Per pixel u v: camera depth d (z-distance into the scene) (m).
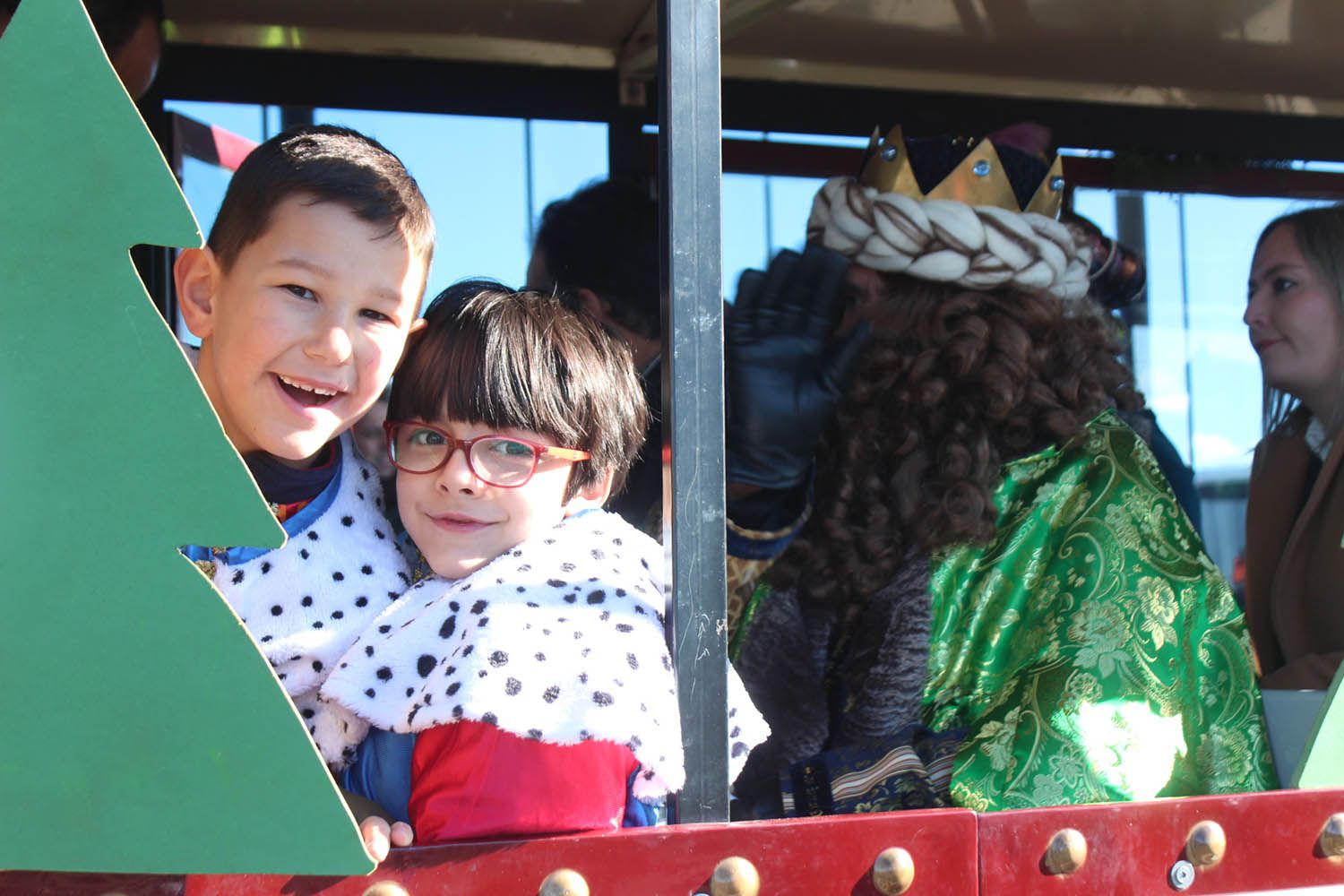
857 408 1.37
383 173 0.95
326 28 1.73
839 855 0.86
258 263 0.92
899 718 1.26
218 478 0.68
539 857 0.80
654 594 0.96
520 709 0.82
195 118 1.70
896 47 1.91
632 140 1.83
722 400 0.84
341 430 0.97
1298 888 0.99
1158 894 0.95
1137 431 1.46
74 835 0.69
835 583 1.35
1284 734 1.31
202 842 0.70
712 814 0.85
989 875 0.90
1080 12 1.78
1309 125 2.17
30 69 0.67
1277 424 1.92
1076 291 1.47
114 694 0.69
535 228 1.81
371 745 0.91
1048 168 1.48
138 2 1.50
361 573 0.99
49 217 0.67
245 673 0.69
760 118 1.94
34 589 0.68
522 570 0.92
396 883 0.78
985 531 1.29
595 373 1.01
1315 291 1.84
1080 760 1.13
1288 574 1.70
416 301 0.99
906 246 1.38
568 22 1.74
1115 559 1.25
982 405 1.34
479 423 0.95
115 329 0.68
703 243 0.84
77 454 0.68
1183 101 2.12
